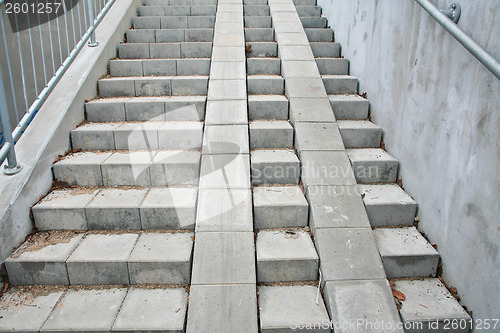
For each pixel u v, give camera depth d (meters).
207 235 2.51
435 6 2.35
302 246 2.53
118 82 3.77
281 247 2.52
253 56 4.48
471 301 2.16
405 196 2.86
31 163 2.68
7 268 2.34
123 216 2.67
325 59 4.25
